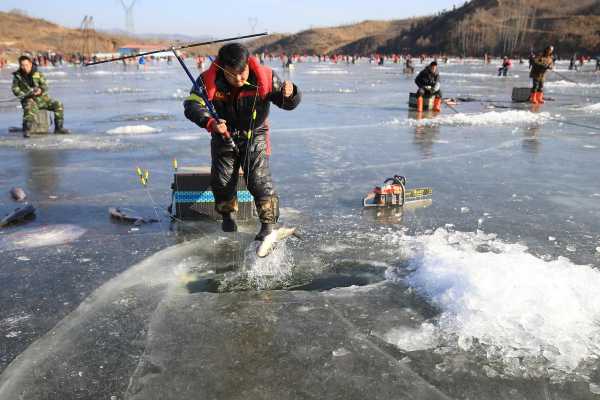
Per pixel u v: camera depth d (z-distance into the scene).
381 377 2.22
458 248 3.67
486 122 10.84
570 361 2.30
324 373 2.25
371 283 3.20
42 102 9.19
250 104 3.35
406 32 175.00
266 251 3.25
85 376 2.24
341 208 4.72
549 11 148.75
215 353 2.41
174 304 2.89
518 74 39.53
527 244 3.80
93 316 2.75
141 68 53.69
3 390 2.15
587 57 107.94
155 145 8.02
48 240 3.89
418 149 7.67
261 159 3.46
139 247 3.76
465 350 2.40
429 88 12.93
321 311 2.81
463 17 152.62
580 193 5.21
